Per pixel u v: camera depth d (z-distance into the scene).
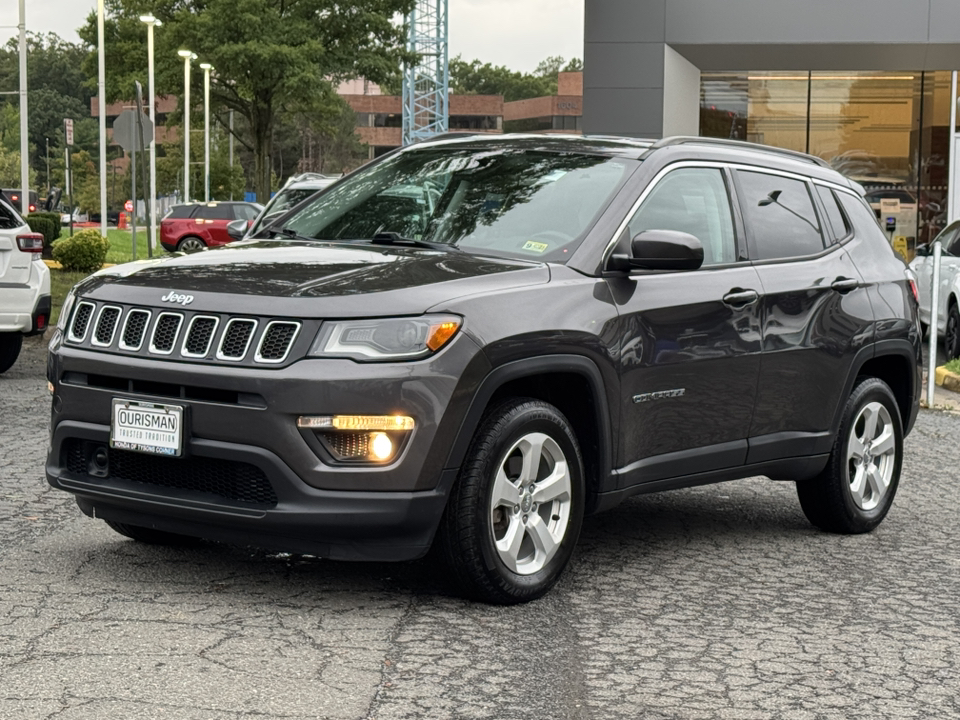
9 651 4.38
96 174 116.31
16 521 6.38
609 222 5.64
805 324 6.50
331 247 5.69
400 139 139.50
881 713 4.22
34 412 10.09
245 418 4.77
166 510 5.00
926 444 10.28
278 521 4.77
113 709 3.89
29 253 11.84
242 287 4.97
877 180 27.23
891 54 24.94
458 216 5.89
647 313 5.63
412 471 4.79
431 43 87.62
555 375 5.43
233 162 101.69
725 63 25.53
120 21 57.47
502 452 5.06
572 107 131.62
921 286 18.28
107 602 5.01
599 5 24.75
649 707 4.16
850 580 5.98
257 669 4.32
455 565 5.08
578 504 5.42
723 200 6.29
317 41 53.50
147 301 5.05
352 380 4.71
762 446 6.35
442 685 4.27
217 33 53.28
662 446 5.83
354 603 5.16
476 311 4.96
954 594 5.80
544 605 5.30
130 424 4.98
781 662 4.71
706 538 6.74
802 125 27.03
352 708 4.00
